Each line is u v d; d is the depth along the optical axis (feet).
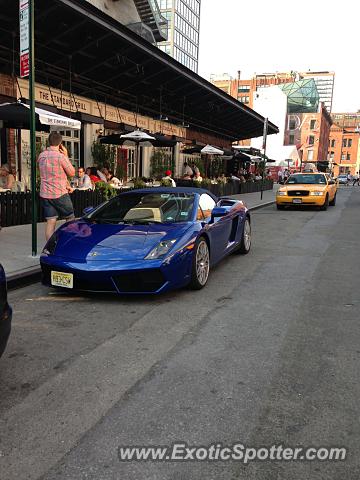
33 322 13.85
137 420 8.39
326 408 8.89
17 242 24.62
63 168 21.58
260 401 9.14
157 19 70.44
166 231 16.55
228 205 23.59
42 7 33.30
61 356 11.32
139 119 58.75
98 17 35.76
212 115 79.41
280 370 10.59
